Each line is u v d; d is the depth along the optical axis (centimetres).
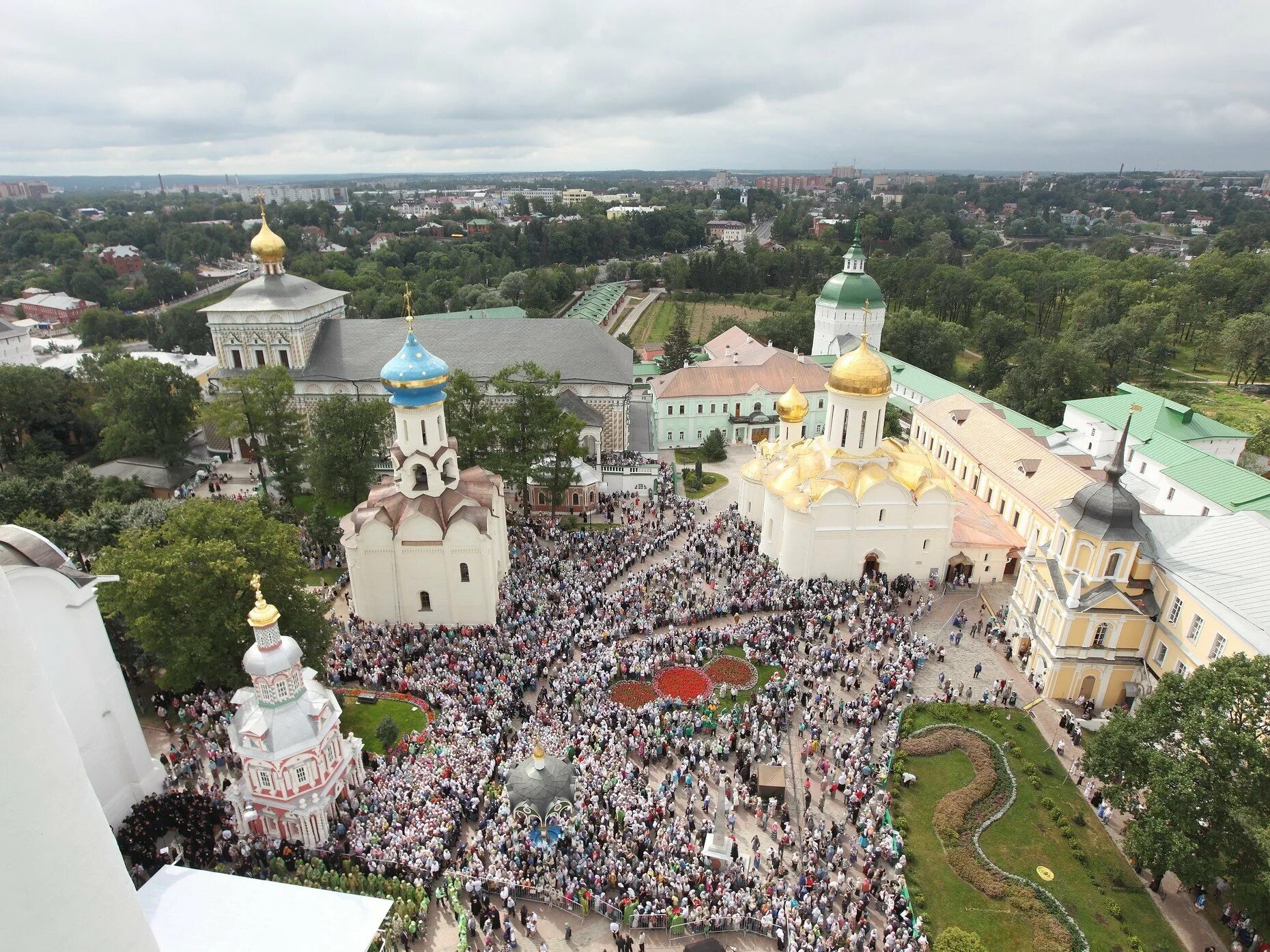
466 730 4559
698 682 5222
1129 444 8650
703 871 3722
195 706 4825
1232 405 12631
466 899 3650
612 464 8794
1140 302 15925
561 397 8900
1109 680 5203
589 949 3450
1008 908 3722
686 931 3509
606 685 5084
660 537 7262
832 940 3419
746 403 10806
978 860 3975
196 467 8825
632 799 4075
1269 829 3070
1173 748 3766
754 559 6962
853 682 5172
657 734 4625
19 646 934
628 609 5975
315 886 3594
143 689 5128
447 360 9469
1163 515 5412
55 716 1002
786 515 6650
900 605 6400
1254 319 13425
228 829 3966
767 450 7781
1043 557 5544
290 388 7769
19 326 12750
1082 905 3766
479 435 7375
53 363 12638
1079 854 4019
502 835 3866
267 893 3173
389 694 5078
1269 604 4400
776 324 14538
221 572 4428
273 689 3775
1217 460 7612
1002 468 7712
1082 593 5122
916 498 6544
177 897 3139
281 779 3750
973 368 14288
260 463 8038
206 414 7725
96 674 3894
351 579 5888
